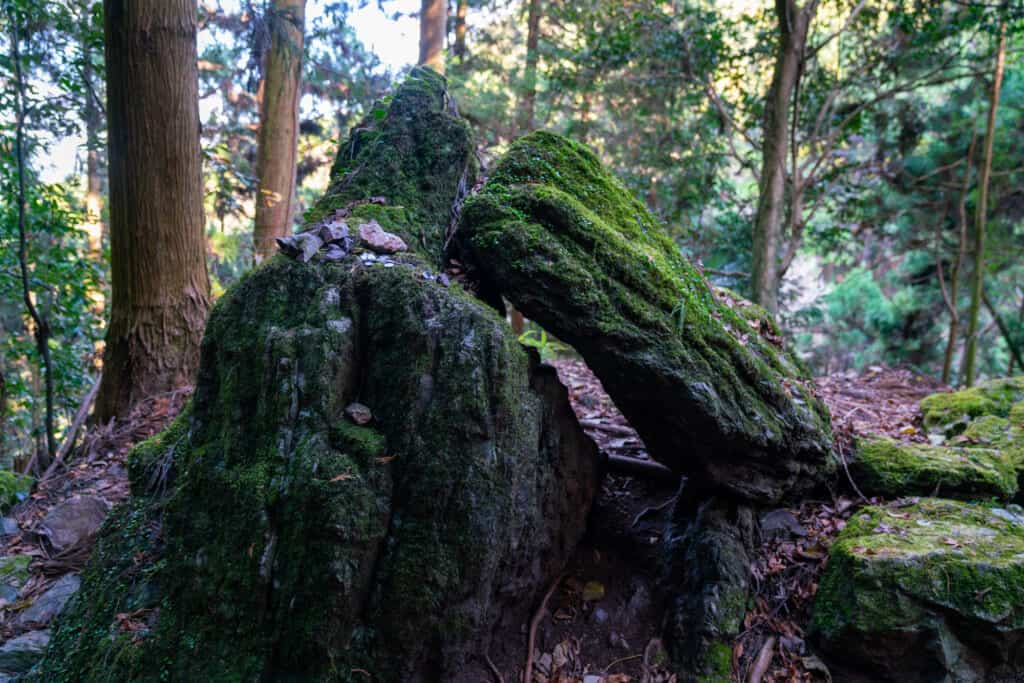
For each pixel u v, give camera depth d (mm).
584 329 2656
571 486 3172
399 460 2414
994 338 12367
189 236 5004
